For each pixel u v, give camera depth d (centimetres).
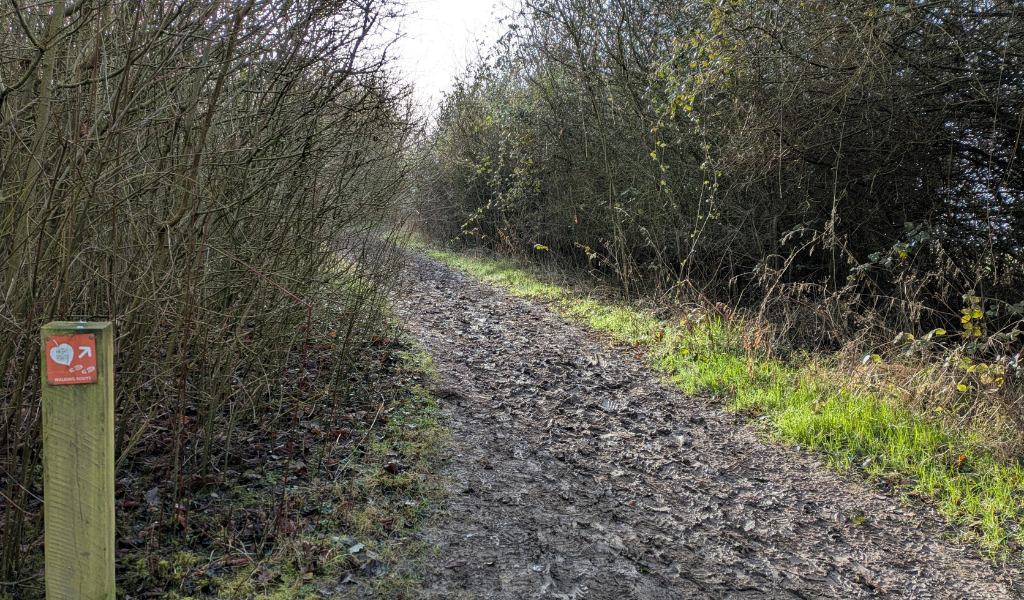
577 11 1035
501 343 785
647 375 676
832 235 695
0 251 260
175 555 285
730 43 754
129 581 264
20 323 252
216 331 350
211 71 322
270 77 377
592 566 318
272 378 453
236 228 391
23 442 269
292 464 385
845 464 451
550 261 1437
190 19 302
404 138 560
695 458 463
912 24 651
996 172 670
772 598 303
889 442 468
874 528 370
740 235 900
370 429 441
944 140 680
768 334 699
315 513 334
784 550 345
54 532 196
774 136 762
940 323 704
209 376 373
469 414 521
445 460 423
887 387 536
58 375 190
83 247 281
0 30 272
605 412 556
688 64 812
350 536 316
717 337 748
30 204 256
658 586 306
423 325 837
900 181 733
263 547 297
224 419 430
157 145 332
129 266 295
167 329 337
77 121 251
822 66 718
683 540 351
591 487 408
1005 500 385
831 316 691
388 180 577
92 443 195
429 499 366
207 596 263
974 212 687
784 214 853
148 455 368
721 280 947
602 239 1206
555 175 1341
